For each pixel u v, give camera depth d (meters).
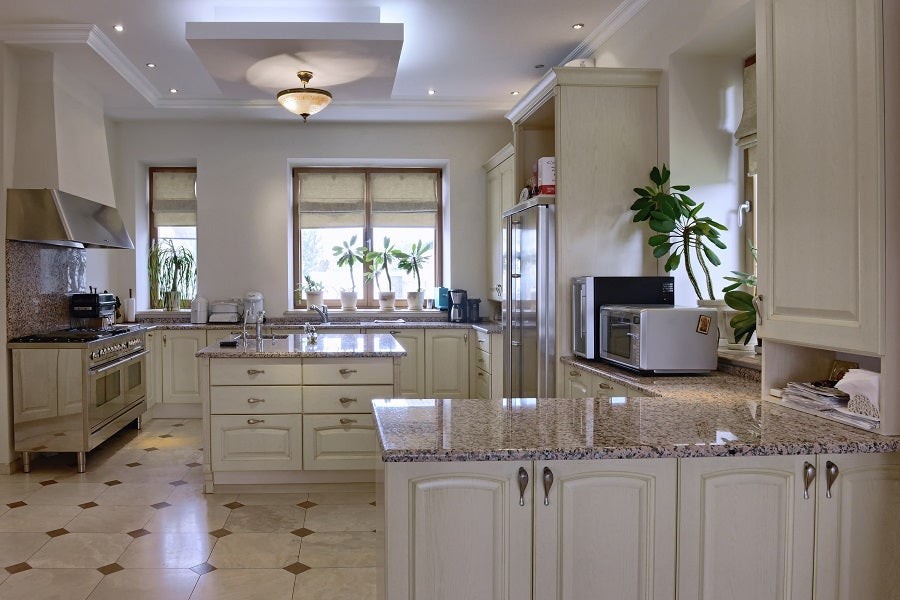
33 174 4.62
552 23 4.45
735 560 1.91
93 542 3.33
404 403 2.47
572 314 3.96
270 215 6.75
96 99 5.40
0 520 3.63
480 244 6.94
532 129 4.84
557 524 1.84
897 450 1.95
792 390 2.42
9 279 4.52
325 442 4.08
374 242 7.18
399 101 6.24
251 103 6.21
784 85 2.31
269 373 4.06
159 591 2.80
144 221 6.91
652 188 3.83
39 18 4.30
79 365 4.54
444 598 1.81
